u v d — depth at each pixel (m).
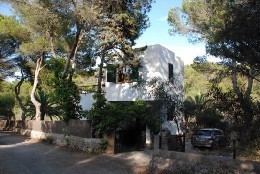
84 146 19.61
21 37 31.59
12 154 18.66
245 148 16.22
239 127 17.09
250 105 17.11
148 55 26.88
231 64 17.59
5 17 33.41
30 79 39.47
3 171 13.56
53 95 22.83
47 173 13.35
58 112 35.59
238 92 18.11
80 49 29.95
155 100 22.94
